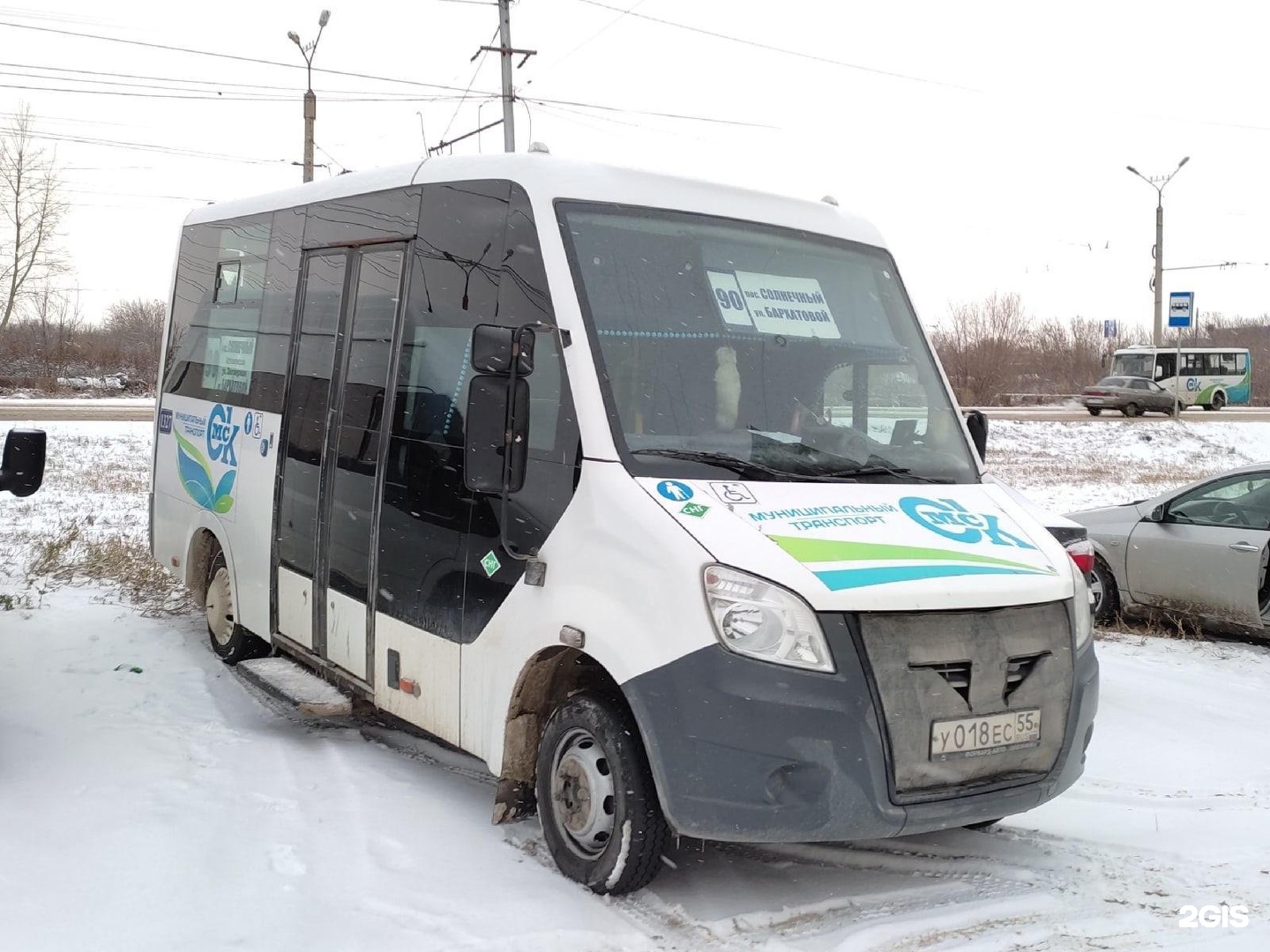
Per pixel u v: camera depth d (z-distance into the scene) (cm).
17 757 574
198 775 557
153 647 825
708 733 395
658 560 415
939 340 6238
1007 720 422
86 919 400
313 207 704
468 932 397
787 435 481
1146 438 3547
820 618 395
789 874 461
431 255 570
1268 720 716
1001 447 3319
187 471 852
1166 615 952
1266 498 912
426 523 543
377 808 516
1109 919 416
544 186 502
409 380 575
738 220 539
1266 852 491
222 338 821
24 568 1081
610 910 422
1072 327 6869
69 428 2570
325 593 642
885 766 398
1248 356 5200
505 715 480
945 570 423
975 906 427
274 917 407
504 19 2819
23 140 5212
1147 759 637
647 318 482
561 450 463
